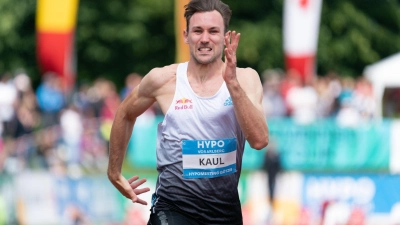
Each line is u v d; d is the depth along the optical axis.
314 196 28.67
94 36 60.50
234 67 10.79
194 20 11.27
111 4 60.12
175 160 11.59
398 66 38.94
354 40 63.75
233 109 11.38
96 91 35.88
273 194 28.48
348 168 31.16
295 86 35.12
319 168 31.02
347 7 63.66
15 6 58.91
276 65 61.28
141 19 60.25
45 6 37.97
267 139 11.04
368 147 31.30
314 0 38.59
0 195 26.75
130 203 27.48
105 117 33.91
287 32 39.00
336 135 31.11
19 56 60.69
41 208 27.23
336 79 38.59
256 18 62.12
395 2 66.88
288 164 30.84
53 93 32.12
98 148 29.81
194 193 11.59
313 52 38.84
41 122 31.72
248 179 28.58
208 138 11.45
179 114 11.45
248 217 28.47
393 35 66.44
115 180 12.41
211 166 11.52
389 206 28.75
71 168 29.22
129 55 61.69
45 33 37.97
